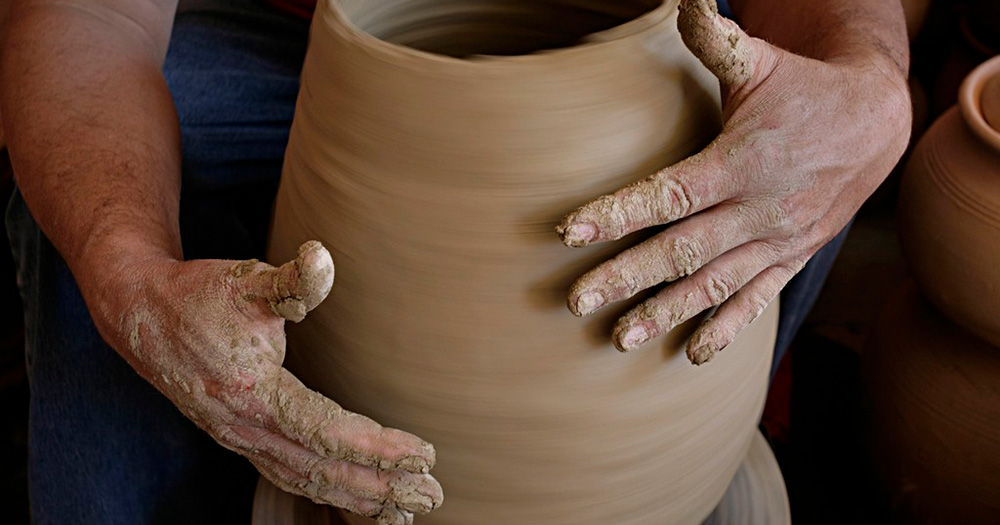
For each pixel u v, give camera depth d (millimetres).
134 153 954
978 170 1209
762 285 789
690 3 687
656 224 693
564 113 678
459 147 679
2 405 1814
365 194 717
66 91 991
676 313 722
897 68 925
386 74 688
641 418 767
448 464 779
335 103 726
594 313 718
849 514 1490
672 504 850
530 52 903
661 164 726
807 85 789
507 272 701
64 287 1107
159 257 828
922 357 1368
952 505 1373
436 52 898
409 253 710
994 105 1234
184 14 1337
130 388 1128
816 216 792
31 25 1045
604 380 740
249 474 1307
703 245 719
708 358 751
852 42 949
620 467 785
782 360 1676
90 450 1114
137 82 1026
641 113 706
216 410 746
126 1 1093
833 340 1823
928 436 1354
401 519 766
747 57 731
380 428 722
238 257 1315
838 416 1656
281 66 1316
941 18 2229
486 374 728
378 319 741
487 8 871
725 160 715
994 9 1910
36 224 1138
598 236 671
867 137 817
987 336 1256
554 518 805
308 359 829
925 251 1289
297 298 645
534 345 720
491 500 792
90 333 1121
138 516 1147
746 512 1034
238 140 1256
